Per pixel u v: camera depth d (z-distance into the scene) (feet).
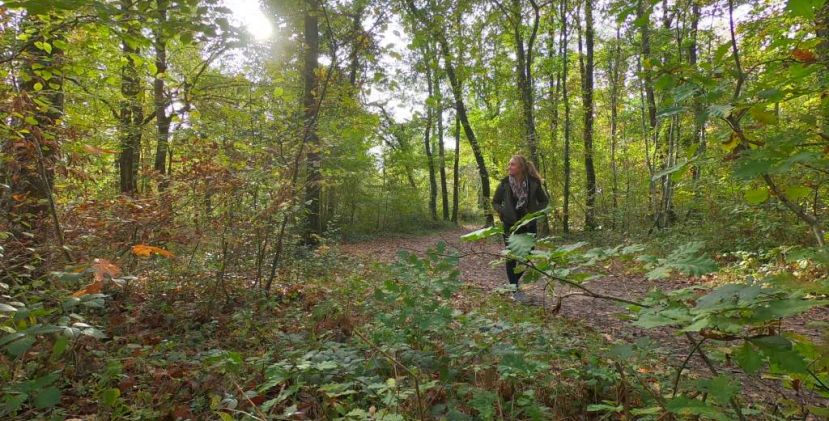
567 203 51.90
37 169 11.96
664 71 5.92
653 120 47.80
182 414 8.55
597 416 8.59
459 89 54.65
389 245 52.80
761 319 3.92
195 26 11.07
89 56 16.55
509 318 13.70
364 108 18.71
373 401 8.61
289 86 20.16
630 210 47.78
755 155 4.92
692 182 31.68
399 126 40.73
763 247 24.85
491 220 54.34
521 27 48.88
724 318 4.16
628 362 9.60
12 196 11.76
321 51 20.27
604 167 62.80
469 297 18.07
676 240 32.22
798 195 5.36
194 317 14.37
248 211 16.69
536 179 18.42
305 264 22.59
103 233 13.48
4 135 10.94
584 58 61.46
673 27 35.37
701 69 6.01
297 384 8.43
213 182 15.25
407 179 78.69
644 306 5.52
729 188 28.35
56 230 11.34
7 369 8.04
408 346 10.22
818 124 5.48
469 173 143.13
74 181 14.80
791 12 4.34
